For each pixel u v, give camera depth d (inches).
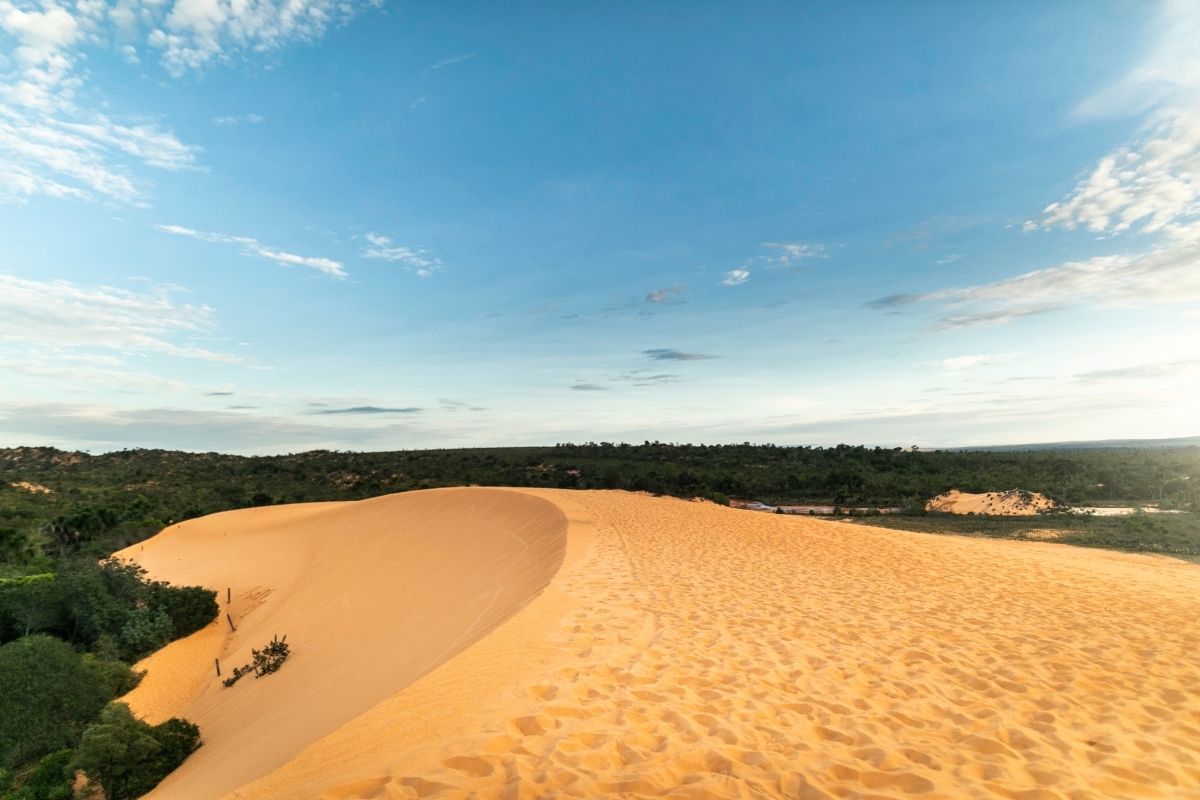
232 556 1765.5
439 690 247.8
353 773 178.9
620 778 181.6
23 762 682.2
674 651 319.3
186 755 588.1
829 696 269.3
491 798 167.0
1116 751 220.7
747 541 769.6
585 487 3058.6
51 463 4276.6
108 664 942.4
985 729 238.5
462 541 1124.5
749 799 177.3
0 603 1111.0
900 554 699.4
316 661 725.9
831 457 4323.3
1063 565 674.8
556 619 371.9
